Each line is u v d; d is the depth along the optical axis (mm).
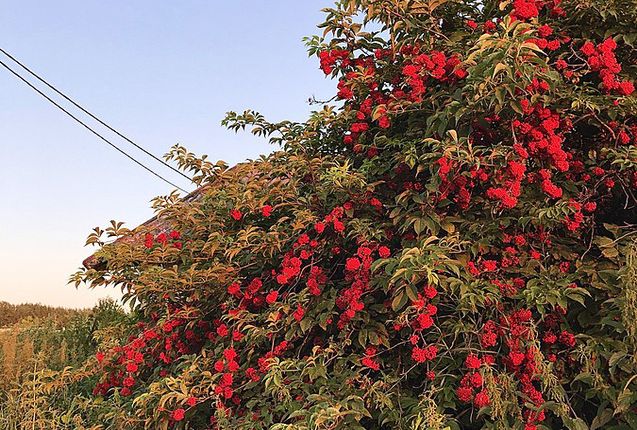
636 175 2898
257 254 3654
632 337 2260
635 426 2318
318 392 2910
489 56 2438
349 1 3229
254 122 4121
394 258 2623
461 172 2873
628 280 2268
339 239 3379
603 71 2859
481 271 2836
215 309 4082
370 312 3025
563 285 2594
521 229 3006
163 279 3699
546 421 2631
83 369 5219
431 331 2836
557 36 3160
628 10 3025
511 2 3154
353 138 3578
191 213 4230
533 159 2967
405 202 2938
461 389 2469
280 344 3240
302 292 3162
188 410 3598
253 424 3049
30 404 5383
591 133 3252
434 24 3283
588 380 2439
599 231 3211
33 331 8523
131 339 4988
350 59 3771
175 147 4219
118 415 4043
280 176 3969
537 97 2762
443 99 3123
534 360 2424
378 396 2662
